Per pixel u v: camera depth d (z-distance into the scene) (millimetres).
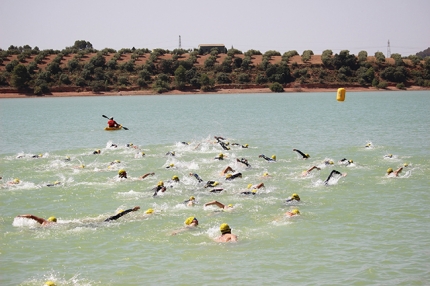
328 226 21297
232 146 45125
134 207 23234
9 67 163250
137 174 33156
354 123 64500
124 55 186750
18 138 53625
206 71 178625
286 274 16422
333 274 16344
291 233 20500
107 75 167250
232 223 22047
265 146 45219
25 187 29359
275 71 175250
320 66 180625
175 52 194625
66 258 18125
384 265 16938
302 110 90500
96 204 25672
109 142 45844
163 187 27719
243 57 188875
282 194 27062
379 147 42844
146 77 170375
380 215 22672
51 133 58281
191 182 30125
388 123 63281
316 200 25625
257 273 16562
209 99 138125
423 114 75375
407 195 26109
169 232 20875
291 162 36656
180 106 107938
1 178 31719
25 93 153625
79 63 171250
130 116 82812
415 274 16141
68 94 157125
